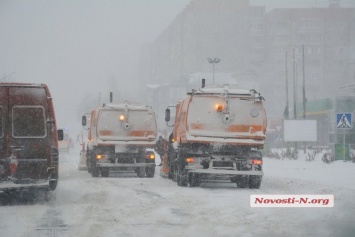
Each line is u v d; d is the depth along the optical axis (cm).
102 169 4975
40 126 2856
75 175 5119
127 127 4897
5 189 2786
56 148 2884
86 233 1959
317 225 2136
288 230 2031
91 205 2753
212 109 3747
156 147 4969
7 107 2834
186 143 3812
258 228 2073
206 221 2241
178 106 4222
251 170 3712
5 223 2203
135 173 5634
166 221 2238
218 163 3725
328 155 7169
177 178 3950
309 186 3719
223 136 3725
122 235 1919
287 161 7075
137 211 2530
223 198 3061
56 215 2422
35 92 2877
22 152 2819
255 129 3750
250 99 3762
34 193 3275
